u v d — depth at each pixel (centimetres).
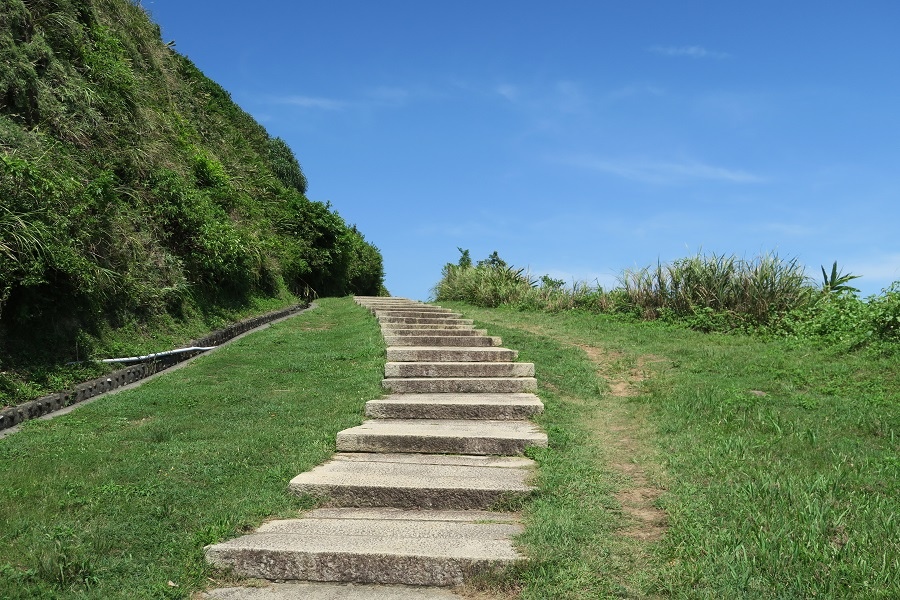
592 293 1523
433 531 409
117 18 1484
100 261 873
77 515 408
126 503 426
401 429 607
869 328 871
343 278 2509
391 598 349
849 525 367
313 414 676
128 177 1077
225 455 533
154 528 399
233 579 372
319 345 1078
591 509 429
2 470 483
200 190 1336
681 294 1217
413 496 465
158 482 466
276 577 373
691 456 505
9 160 708
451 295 2031
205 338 1050
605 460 532
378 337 1091
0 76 866
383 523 426
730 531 370
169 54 1789
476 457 562
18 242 676
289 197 2288
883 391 655
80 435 588
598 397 738
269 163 2744
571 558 362
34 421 628
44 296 761
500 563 357
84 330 820
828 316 986
